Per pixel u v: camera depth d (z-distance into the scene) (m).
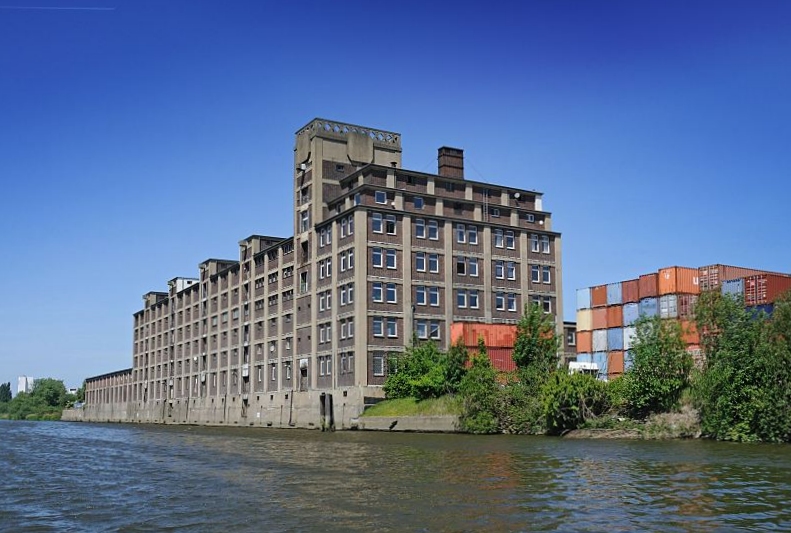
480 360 65.50
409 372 73.44
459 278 85.50
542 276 92.19
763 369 45.66
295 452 43.47
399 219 82.44
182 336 129.50
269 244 105.56
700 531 18.42
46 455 47.19
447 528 19.12
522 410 56.66
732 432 45.84
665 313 75.12
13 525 21.05
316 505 22.84
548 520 19.88
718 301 50.44
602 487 25.61
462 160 90.81
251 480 29.52
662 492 24.38
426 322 82.44
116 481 31.09
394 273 81.25
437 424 62.50
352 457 38.75
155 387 140.62
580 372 57.12
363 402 77.00
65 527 20.62
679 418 49.72
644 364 51.84
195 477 31.52
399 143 95.31
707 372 48.47
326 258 85.69
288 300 94.19
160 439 64.44
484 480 27.88
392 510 21.69
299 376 90.31
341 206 86.44
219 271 116.38
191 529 19.77
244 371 105.12
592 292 84.75
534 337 66.94
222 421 111.19
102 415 171.25
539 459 35.31
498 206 90.75
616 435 49.50
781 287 65.94
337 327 82.38
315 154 89.50
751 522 19.41
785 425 43.84
